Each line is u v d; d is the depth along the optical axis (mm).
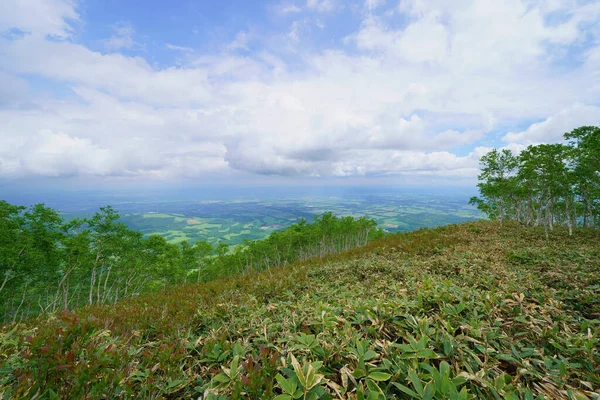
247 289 7156
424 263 8133
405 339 3197
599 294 4770
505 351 2910
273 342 3539
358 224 56219
